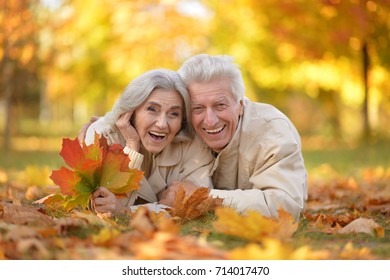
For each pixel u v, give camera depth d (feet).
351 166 40.96
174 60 69.00
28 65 57.67
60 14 57.06
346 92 72.13
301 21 50.47
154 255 9.53
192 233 12.23
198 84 14.58
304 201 15.67
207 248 9.70
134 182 13.84
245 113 15.30
